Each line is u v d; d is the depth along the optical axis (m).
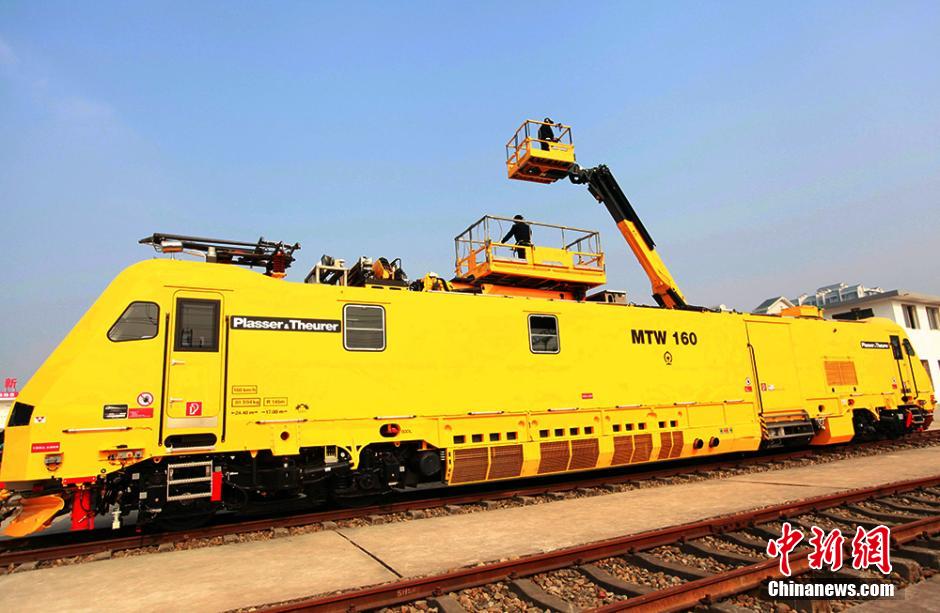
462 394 10.24
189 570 6.32
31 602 5.42
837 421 15.37
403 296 10.09
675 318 13.25
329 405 9.03
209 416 8.17
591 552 6.19
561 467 11.04
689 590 5.15
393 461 9.55
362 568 6.12
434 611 5.08
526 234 14.43
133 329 8.00
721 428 13.18
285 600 5.19
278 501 9.19
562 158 15.63
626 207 16.25
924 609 4.97
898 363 17.70
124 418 7.67
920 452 14.92
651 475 12.28
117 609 5.12
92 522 7.62
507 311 11.10
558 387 11.27
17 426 7.40
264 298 8.88
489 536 7.38
